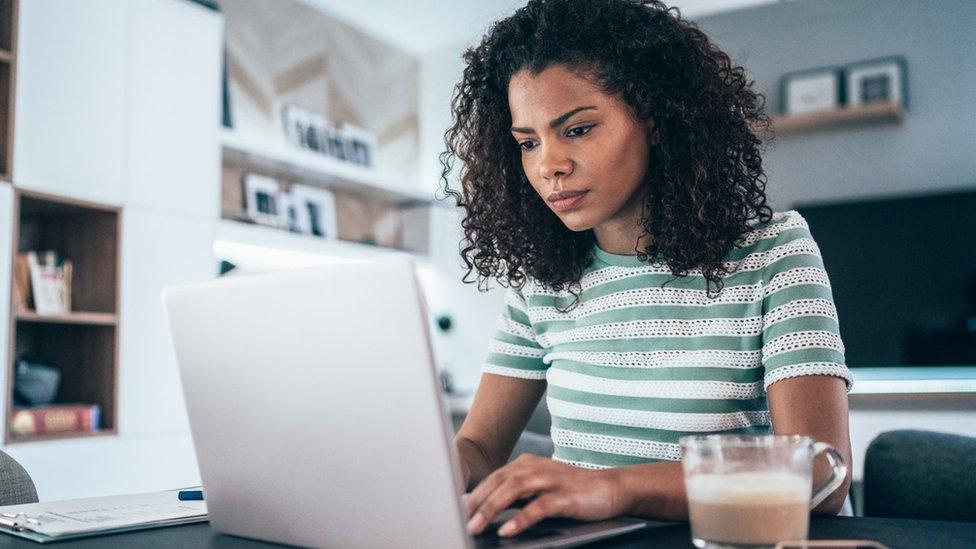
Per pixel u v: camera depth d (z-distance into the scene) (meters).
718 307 1.05
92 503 0.95
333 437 0.64
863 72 3.73
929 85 3.64
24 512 0.88
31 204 2.68
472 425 1.19
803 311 0.96
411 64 4.71
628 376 1.10
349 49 4.32
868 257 3.67
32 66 2.58
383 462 0.62
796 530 0.58
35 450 2.49
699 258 1.05
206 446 0.75
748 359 1.03
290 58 3.99
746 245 1.07
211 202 3.11
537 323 1.23
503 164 1.21
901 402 2.38
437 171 4.62
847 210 3.71
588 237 1.19
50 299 2.68
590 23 1.01
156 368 2.87
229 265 3.49
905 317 3.59
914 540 0.68
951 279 3.52
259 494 0.71
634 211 1.11
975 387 2.27
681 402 1.05
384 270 0.59
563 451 1.15
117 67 2.83
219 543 0.73
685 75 1.05
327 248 3.73
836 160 3.77
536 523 0.74
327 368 0.63
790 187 3.84
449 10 4.20
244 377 0.70
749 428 1.04
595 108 1.00
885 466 1.16
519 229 1.21
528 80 1.02
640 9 1.08
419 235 4.48
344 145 4.16
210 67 3.15
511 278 1.24
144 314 2.85
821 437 0.85
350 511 0.64
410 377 0.59
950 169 3.58
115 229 2.80
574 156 1.01
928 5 3.66
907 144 3.66
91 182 2.72
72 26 2.70
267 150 3.48
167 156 2.97
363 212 4.31
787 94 3.86
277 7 3.94
